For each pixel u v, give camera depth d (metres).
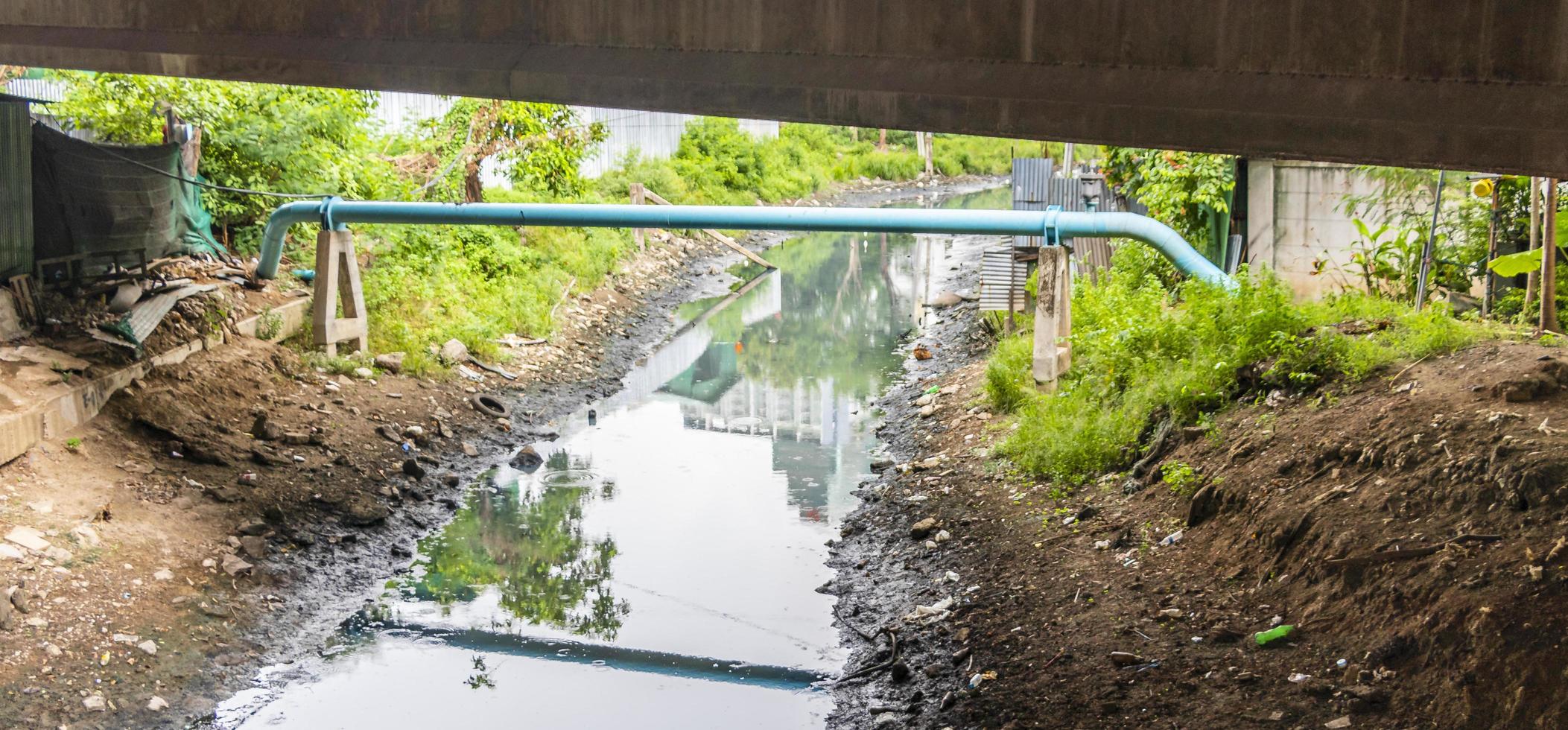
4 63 8.90
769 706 7.66
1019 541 8.93
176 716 7.38
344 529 10.23
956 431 12.19
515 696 7.85
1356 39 5.65
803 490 11.80
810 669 8.17
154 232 12.88
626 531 10.84
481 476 12.23
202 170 14.80
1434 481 6.57
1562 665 5.18
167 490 9.69
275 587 9.09
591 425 14.30
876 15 6.60
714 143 35.06
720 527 10.91
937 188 46.06
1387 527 6.51
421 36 7.77
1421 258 11.97
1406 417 7.27
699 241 27.69
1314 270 13.79
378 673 8.20
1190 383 9.35
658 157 31.22
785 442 13.59
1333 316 9.63
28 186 10.79
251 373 12.05
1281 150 5.91
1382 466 7.01
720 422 14.52
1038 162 17.30
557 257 19.95
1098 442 9.80
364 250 15.54
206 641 8.15
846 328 20.38
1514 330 8.67
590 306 19.31
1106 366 11.13
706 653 8.43
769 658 8.34
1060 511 9.20
